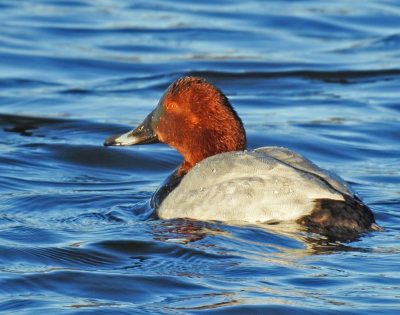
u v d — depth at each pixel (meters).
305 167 9.61
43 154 14.19
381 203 11.27
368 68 20.59
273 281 7.97
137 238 9.23
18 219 10.42
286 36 23.59
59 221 10.30
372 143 15.23
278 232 9.02
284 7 26.62
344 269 8.22
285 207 9.12
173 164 13.97
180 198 9.82
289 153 9.88
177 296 7.72
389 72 20.25
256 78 19.95
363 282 7.91
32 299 7.68
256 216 9.19
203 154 10.60
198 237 9.06
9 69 20.45
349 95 18.58
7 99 18.22
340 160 14.30
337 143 15.09
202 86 10.62
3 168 13.27
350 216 9.02
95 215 10.64
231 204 9.33
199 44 22.67
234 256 8.58
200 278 8.09
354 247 8.77
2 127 16.16
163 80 19.80
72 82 19.80
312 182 9.23
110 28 24.09
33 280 8.13
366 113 17.12
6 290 7.89
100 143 15.10
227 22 24.81
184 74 20.05
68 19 25.05
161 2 27.55
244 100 18.23
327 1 27.56
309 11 25.88
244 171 9.50
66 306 7.49
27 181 12.62
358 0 27.81
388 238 9.00
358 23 24.75
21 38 22.86
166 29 23.97
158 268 8.44
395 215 10.57
